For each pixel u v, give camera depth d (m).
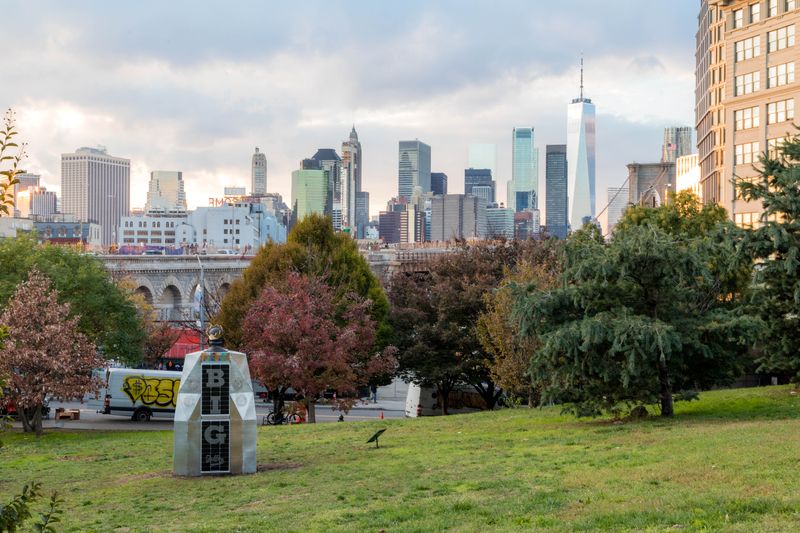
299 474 30.53
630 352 35.41
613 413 40.03
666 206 68.12
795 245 39.22
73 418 72.62
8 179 13.01
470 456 31.53
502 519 19.44
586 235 40.47
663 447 28.80
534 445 33.44
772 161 41.31
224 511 24.14
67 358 49.34
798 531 15.66
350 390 61.19
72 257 61.78
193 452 31.75
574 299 37.69
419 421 48.34
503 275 75.38
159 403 72.06
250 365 57.69
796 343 41.88
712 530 16.20
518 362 54.66
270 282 65.94
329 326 58.94
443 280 75.69
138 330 63.72
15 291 55.69
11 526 12.61
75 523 23.69
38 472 35.84
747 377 63.50
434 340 73.12
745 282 52.12
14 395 48.66
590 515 18.73
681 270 36.56
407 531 18.78
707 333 37.50
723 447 26.67
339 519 21.16
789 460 23.14
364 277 71.88
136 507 25.91
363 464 31.84
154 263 109.44
